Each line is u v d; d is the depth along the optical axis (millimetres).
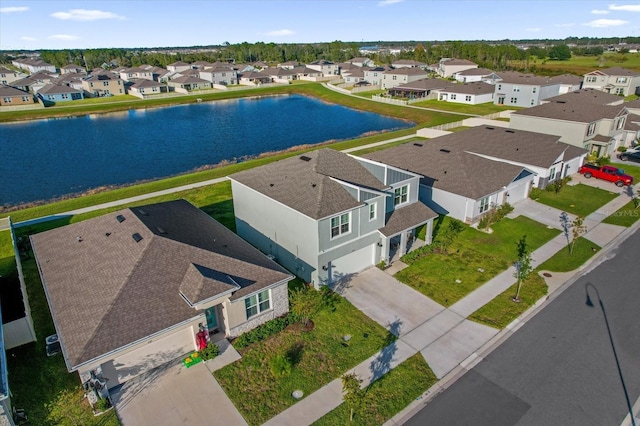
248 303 19797
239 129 76938
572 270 25156
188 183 42719
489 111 78375
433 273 25250
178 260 19531
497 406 15852
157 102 105000
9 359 18469
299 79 141750
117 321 16703
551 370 17562
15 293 22469
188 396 16469
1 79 143750
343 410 15766
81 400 16312
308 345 19250
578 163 42781
